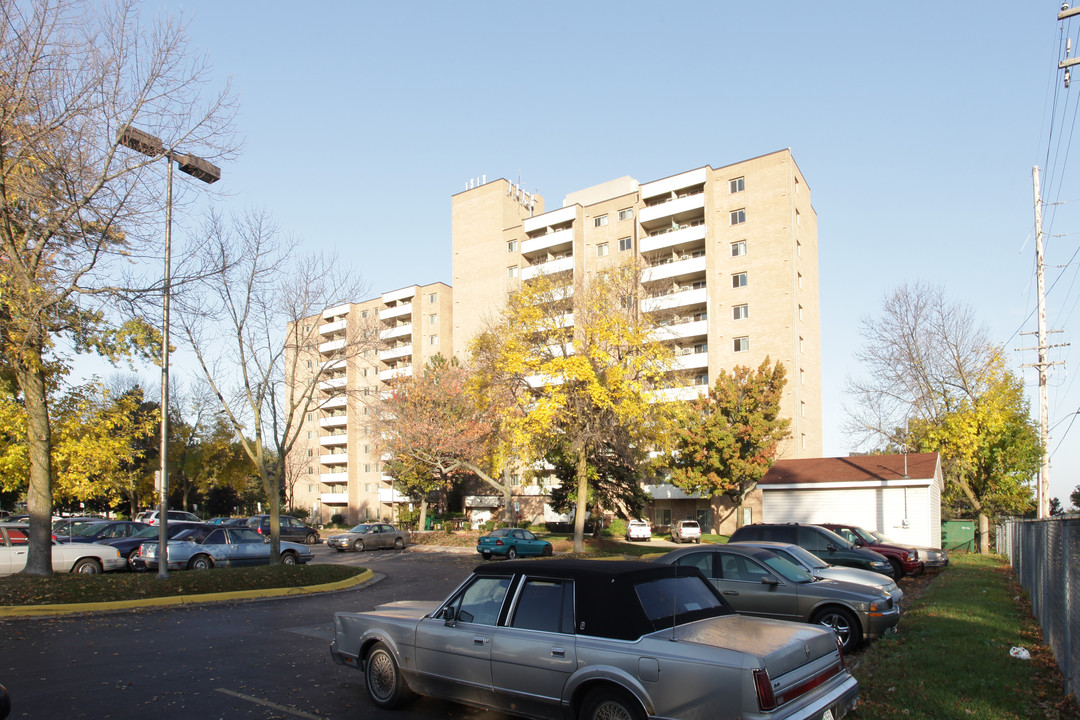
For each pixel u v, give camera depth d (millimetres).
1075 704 6934
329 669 9164
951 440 31172
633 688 5562
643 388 28922
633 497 35812
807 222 53062
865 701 7137
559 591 6402
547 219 59219
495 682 6473
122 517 53594
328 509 76312
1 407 21250
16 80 13141
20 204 13930
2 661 9430
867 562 15773
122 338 15516
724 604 6777
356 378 70500
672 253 53406
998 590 16078
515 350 28891
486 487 58156
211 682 8453
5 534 18828
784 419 41000
